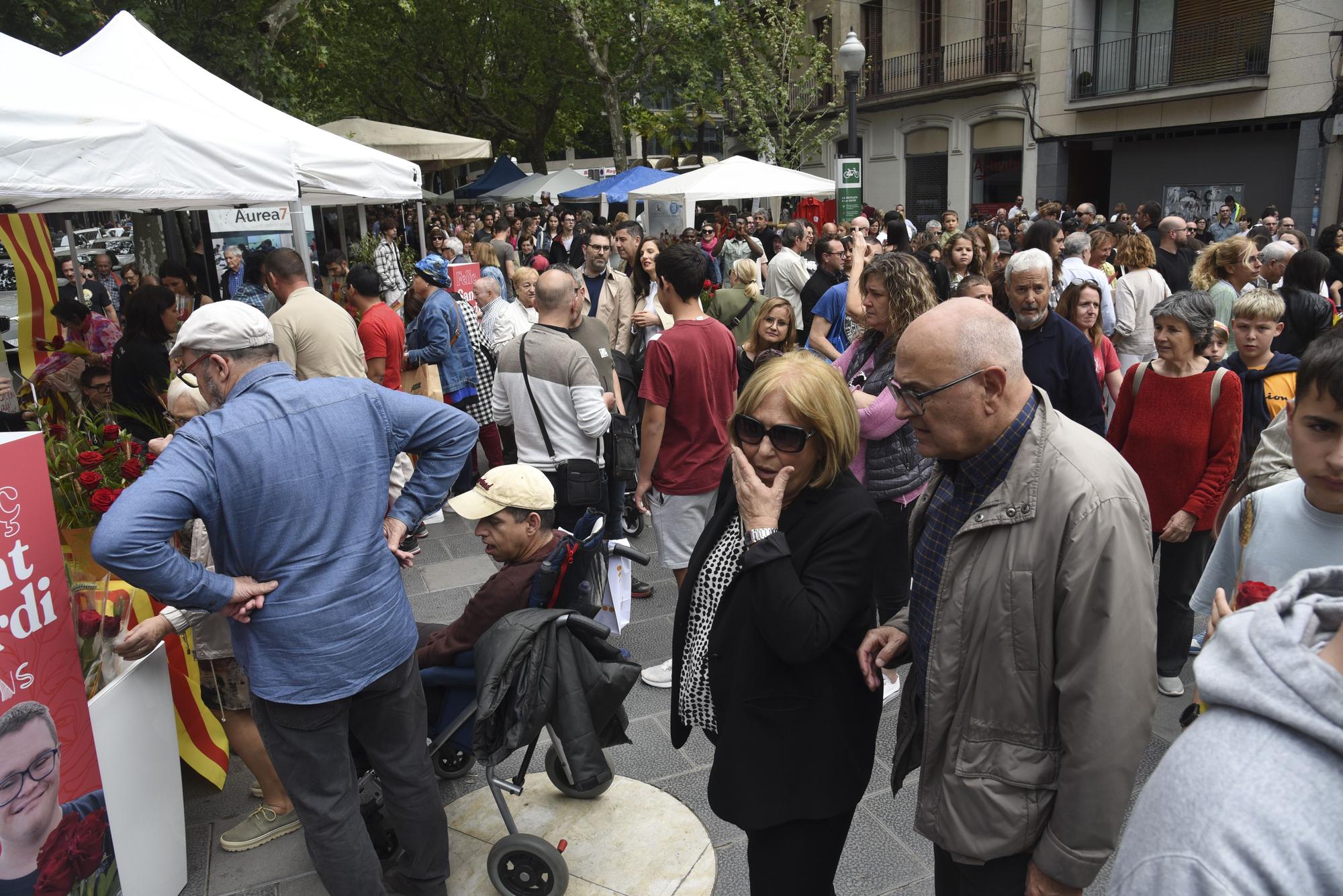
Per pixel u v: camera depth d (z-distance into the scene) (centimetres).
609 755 354
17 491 210
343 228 1593
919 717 197
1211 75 1923
